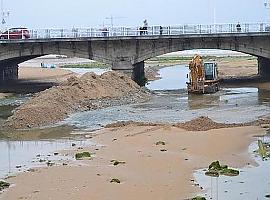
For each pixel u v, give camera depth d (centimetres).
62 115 5362
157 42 7888
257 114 5403
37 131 4703
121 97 6644
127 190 2822
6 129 4822
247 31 7712
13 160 3572
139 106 6200
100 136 4375
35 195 2759
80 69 13562
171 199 2662
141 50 7906
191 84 7256
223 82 8812
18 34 8025
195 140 4088
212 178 3034
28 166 3391
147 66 14900
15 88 8381
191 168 3266
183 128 4609
